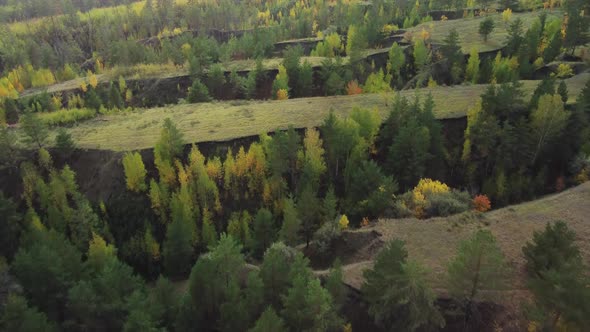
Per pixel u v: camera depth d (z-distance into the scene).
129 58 151.00
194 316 40.28
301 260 40.12
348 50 144.12
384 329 35.78
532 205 50.66
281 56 155.50
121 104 116.19
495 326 34.44
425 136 70.12
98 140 87.06
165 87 132.75
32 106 115.56
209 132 85.31
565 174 68.44
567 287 28.41
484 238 32.06
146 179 78.12
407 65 129.50
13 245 67.19
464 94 94.94
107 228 70.75
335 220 57.22
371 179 64.88
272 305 39.19
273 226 68.94
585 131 67.94
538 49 118.00
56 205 74.12
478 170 74.62
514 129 70.44
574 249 35.25
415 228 48.59
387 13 181.62
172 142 76.38
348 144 73.44
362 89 111.06
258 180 74.50
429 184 61.00
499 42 131.12
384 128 78.12
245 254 63.88
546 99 66.44
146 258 68.69
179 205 68.06
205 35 179.75
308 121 87.25
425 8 182.38
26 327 38.44
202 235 68.56
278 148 70.25
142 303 41.66
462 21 161.00
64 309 48.88
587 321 27.45
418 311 32.12
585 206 48.88
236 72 130.12
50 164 81.94
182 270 63.53
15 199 79.19
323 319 33.97
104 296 46.00
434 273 40.16
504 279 34.31
